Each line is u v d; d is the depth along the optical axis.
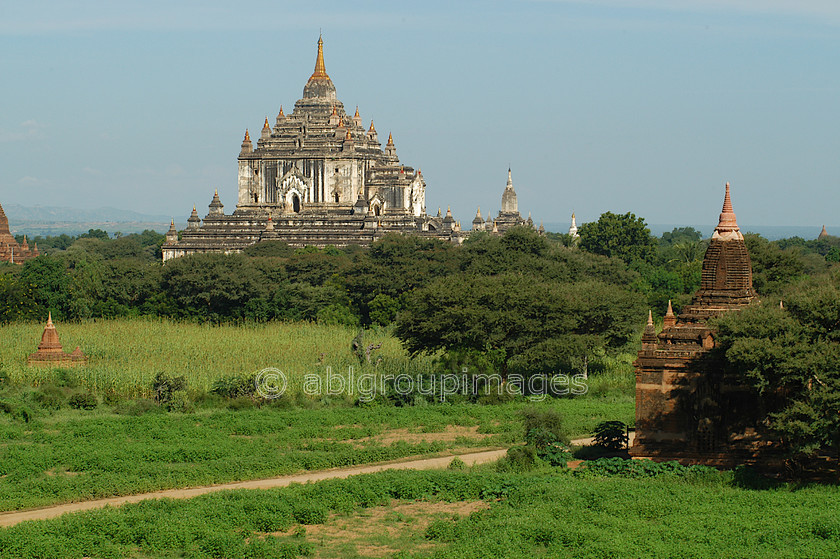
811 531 61.91
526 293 117.25
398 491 73.00
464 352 119.50
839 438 71.19
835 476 75.12
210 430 94.12
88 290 182.00
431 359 129.62
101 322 169.38
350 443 90.94
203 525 63.47
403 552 59.53
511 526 63.28
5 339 145.62
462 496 72.31
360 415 101.81
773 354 71.44
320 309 175.12
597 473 77.25
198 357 132.50
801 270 157.00
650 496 69.62
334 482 73.81
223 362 129.00
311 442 89.88
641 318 128.62
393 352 137.00
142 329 159.62
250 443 89.12
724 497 69.44
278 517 65.75
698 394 78.62
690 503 68.25
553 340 114.56
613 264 187.88
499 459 81.62
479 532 63.03
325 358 130.00
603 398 112.00
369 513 69.00
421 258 197.38
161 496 73.25
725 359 77.38
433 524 64.50
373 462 84.69
